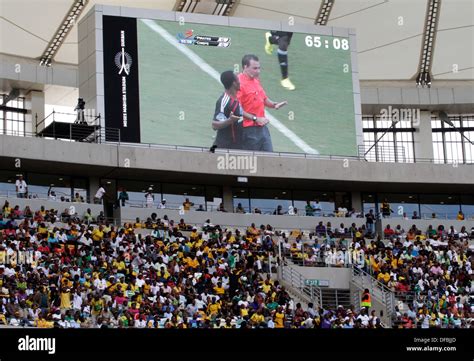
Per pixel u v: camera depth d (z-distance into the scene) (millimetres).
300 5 59844
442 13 61031
